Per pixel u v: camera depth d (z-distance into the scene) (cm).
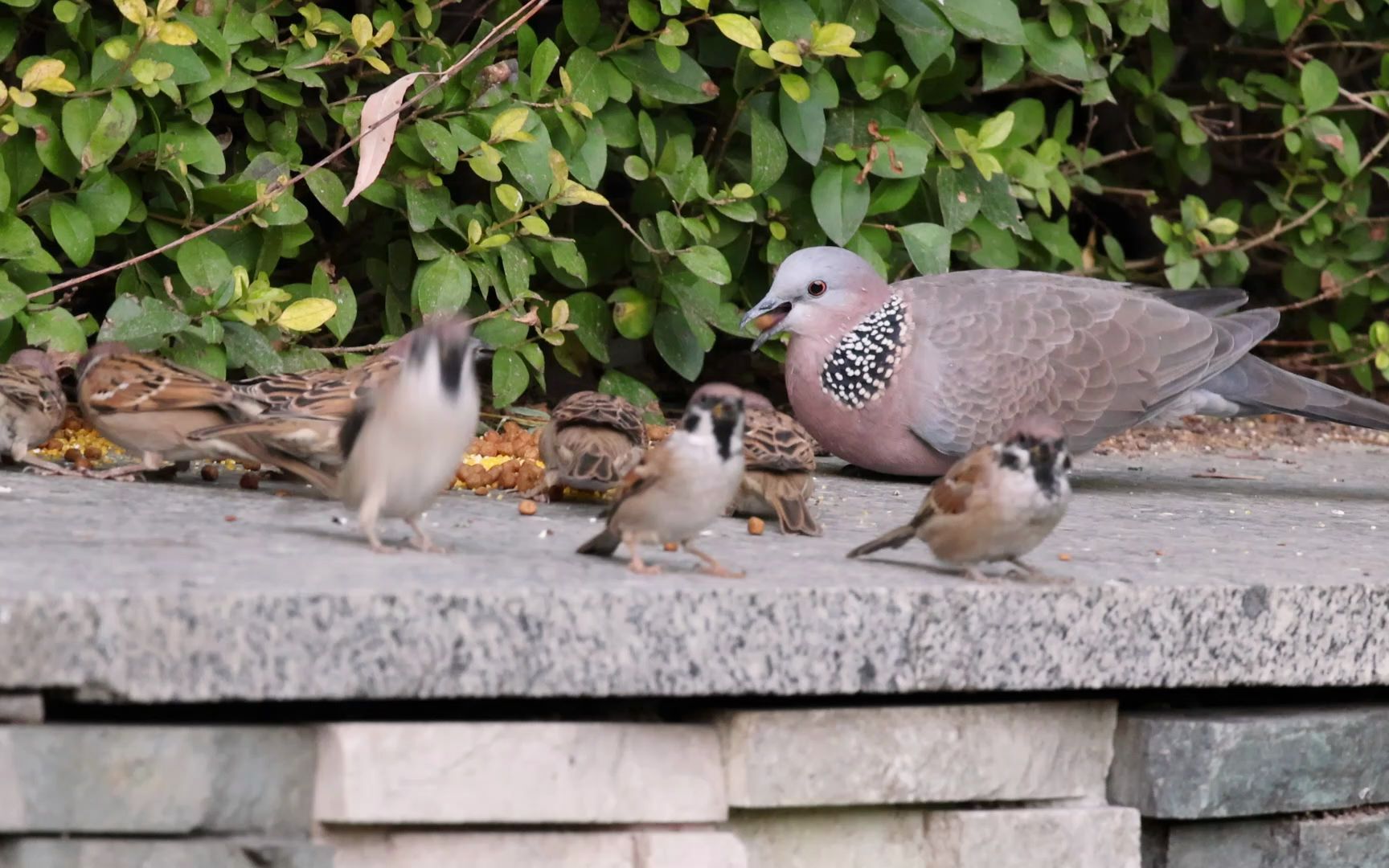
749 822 696
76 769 589
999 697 730
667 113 1309
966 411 1109
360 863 627
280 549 728
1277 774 755
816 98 1261
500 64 1154
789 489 900
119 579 620
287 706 659
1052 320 1134
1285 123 1491
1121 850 735
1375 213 1795
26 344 1162
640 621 640
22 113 1079
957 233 1377
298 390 1023
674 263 1280
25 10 1165
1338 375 1719
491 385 1289
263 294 1112
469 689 620
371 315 1384
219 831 611
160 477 995
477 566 699
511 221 1195
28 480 957
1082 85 1534
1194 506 1096
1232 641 734
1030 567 750
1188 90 1664
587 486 887
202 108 1127
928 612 682
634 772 655
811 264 1135
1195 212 1475
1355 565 827
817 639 666
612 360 1516
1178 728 736
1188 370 1142
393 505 731
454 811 627
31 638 577
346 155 1226
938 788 706
